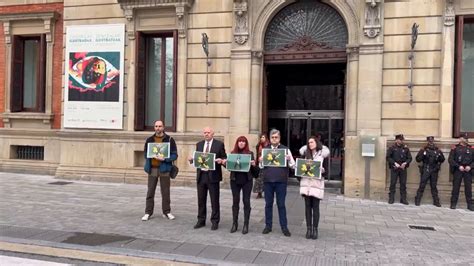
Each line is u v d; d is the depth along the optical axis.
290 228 8.34
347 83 12.30
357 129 12.07
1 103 15.93
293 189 13.37
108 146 14.12
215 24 13.22
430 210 10.65
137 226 8.13
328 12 12.76
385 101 11.88
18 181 13.87
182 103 13.46
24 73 16.19
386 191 11.79
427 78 11.60
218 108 13.20
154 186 8.77
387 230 8.39
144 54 14.25
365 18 11.92
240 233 7.77
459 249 7.12
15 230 7.62
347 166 12.10
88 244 6.84
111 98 14.10
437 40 11.54
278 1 12.77
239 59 12.96
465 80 11.93
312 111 14.88
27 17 15.34
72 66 14.48
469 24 11.87
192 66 13.44
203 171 8.06
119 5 14.05
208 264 6.01
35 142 15.45
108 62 14.11
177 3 13.27
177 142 13.42
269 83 14.73
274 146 7.86
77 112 14.43
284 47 13.09
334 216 9.66
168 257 6.24
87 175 14.21
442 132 11.40
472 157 10.80
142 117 14.23
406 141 11.61
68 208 9.73
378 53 11.85
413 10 11.68
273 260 6.22
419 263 6.28
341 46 12.67
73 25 14.54
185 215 9.23
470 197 10.80
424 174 11.21
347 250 6.85
